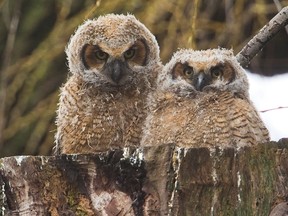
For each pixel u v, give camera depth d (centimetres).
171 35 1386
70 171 828
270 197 796
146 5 1413
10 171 824
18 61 1502
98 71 1165
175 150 812
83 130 1144
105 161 823
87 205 823
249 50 1138
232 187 803
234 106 1084
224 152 808
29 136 1528
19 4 1453
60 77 1517
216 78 1132
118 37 1174
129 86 1166
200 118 1088
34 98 1517
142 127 1144
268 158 803
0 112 1427
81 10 1492
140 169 816
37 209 821
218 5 1453
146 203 812
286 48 1545
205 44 1462
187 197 805
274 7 1394
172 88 1136
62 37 1430
